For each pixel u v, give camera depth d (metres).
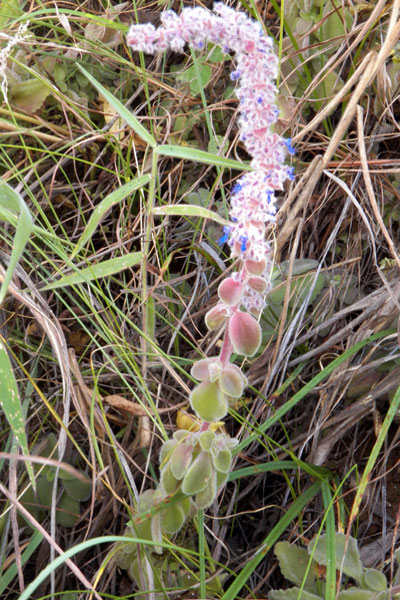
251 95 0.40
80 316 0.71
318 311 0.71
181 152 0.47
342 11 0.74
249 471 0.60
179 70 0.80
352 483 0.67
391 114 0.72
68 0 0.81
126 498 0.64
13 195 0.46
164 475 0.53
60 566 0.62
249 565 0.55
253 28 0.39
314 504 0.66
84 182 0.75
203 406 0.49
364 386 0.67
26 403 0.63
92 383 0.67
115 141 0.73
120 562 0.58
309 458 0.67
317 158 0.65
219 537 0.64
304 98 0.71
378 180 0.74
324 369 0.61
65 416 0.56
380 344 0.66
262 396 0.65
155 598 0.56
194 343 0.72
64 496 0.63
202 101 0.74
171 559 0.59
